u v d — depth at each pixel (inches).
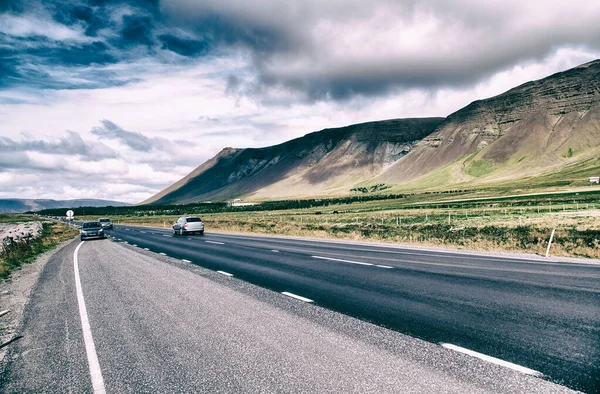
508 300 279.1
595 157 7367.1
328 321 241.1
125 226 2509.8
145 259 625.9
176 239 1113.4
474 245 722.2
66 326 255.3
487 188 6648.6
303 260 543.5
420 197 6594.5
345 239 992.2
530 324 222.4
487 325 222.8
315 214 3649.1
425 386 151.5
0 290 407.2
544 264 462.0
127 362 188.5
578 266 443.5
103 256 701.3
